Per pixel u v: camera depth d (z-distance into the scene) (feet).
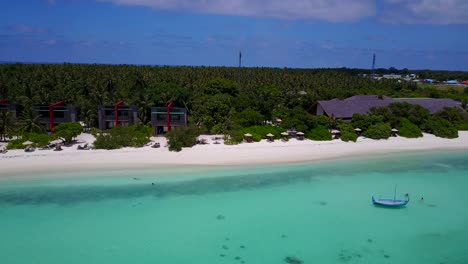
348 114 252.01
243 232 109.60
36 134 183.62
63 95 274.77
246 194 135.44
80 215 116.57
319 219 118.62
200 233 108.37
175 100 258.57
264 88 340.39
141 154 175.94
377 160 183.11
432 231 113.60
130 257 95.96
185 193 134.62
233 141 199.93
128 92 289.12
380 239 108.06
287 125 217.56
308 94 314.96
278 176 154.92
